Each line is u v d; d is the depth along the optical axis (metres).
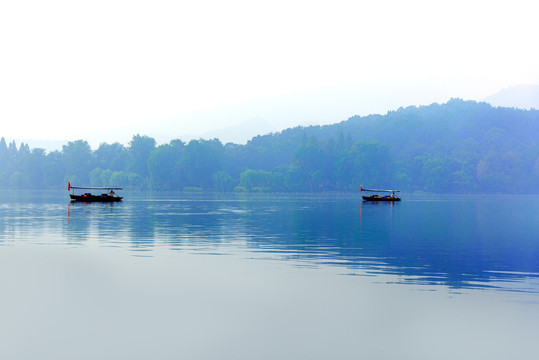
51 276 30.47
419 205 145.88
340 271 32.38
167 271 32.19
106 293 26.25
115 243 46.50
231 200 182.25
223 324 21.31
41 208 111.69
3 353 18.09
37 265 34.19
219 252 40.81
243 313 22.83
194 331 20.45
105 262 35.44
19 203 138.75
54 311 23.05
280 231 59.09
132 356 17.89
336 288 27.50
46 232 56.62
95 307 23.66
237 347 18.75
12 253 39.69
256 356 17.94
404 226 67.50
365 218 83.88
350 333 20.27
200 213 96.06
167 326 21.06
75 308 23.52
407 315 22.55
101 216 85.12
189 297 25.52
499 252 41.56
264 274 31.31
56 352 18.22
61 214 90.00
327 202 165.12
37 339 19.47
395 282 29.16
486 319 21.98
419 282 29.14
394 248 43.88
